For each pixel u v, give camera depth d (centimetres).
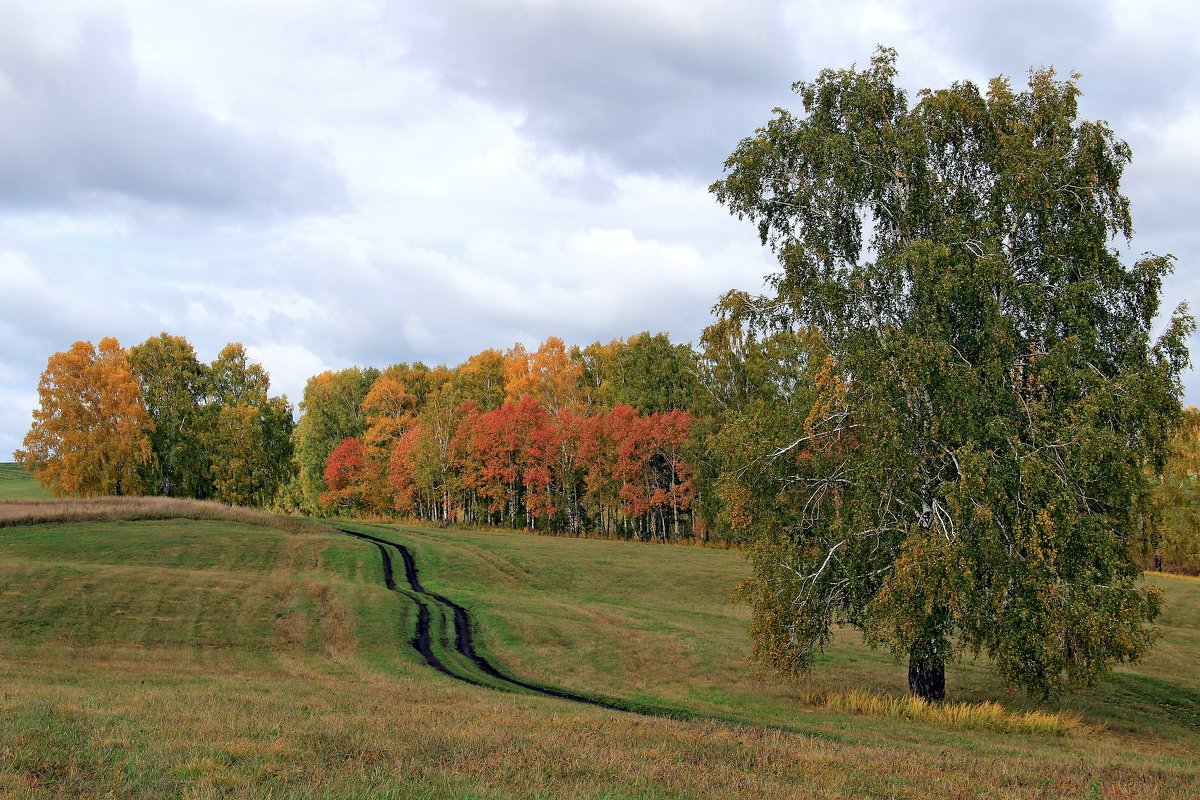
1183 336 2294
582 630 3750
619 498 8644
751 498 2652
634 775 1160
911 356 2252
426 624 3781
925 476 2381
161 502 6775
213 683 2341
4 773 930
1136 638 2267
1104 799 1261
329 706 1761
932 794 1198
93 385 8194
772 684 2973
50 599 3409
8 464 18838
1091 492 2319
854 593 2586
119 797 884
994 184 2558
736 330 2786
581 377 11175
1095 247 2420
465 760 1192
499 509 9438
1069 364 2330
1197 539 7344
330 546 5841
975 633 2288
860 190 2595
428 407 9844
